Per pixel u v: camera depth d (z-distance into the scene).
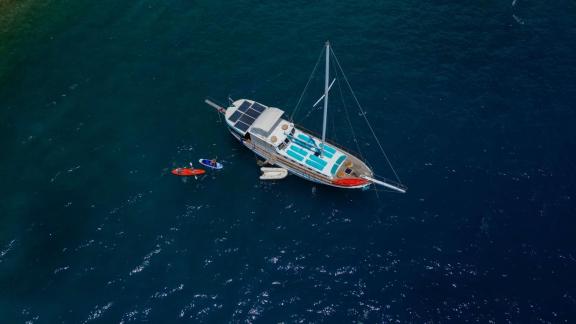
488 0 100.88
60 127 84.31
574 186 74.31
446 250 69.25
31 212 74.56
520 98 85.19
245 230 72.44
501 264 67.56
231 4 102.31
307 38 95.56
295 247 70.56
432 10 99.62
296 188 76.88
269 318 64.25
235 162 79.88
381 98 86.44
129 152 81.06
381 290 66.19
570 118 82.12
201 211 74.44
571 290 64.81
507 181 75.50
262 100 87.06
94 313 64.94
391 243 70.38
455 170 77.19
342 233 71.75
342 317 64.12
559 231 70.00
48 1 104.19
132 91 88.94
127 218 73.81
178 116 85.50
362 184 73.56
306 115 84.38
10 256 70.19
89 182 77.69
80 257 70.00
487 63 90.38
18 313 65.12
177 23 99.19
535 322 62.56
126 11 101.81
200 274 68.19
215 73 91.12
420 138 81.12
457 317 63.59
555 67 89.06
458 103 85.19
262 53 93.69
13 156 80.81
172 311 64.94
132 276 68.12
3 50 95.88
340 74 89.88
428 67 90.31
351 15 99.25
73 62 93.44
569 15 96.94
